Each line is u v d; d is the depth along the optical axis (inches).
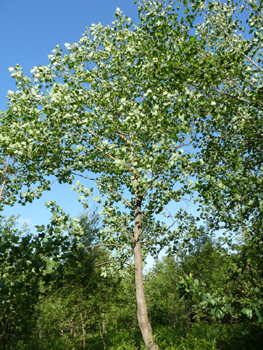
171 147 203.9
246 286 167.8
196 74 212.4
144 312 245.3
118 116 309.3
